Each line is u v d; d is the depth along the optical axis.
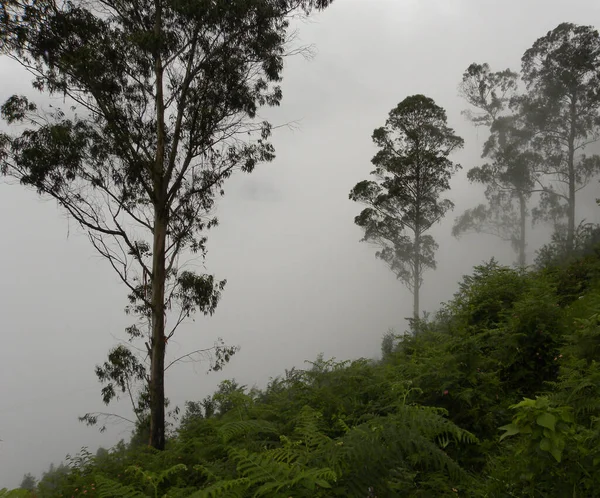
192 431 7.34
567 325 6.17
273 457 3.05
